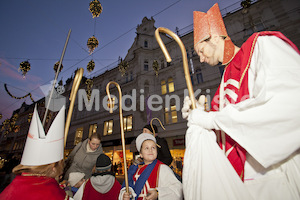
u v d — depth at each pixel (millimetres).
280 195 499
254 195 544
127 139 12312
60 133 867
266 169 562
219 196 499
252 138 491
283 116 440
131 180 1578
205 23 837
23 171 800
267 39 626
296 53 536
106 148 13930
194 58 11500
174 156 10125
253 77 651
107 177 1853
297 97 438
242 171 596
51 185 838
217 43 810
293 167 510
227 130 545
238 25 10398
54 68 3570
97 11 3508
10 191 752
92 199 1746
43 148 792
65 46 941
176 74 11961
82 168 2428
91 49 4355
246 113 501
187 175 621
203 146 600
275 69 500
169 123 11008
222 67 10250
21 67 5719
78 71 1009
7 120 14680
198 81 10914
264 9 9812
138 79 13078
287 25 8703
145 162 1636
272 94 467
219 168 541
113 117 14297
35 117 845
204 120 624
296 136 431
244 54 706
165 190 1202
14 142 24359
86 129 16141
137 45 14945
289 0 9031
